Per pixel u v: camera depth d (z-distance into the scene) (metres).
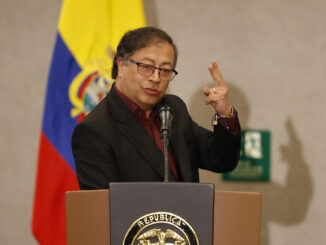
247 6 9.25
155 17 8.98
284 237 9.41
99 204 2.91
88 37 7.67
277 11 9.33
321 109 9.45
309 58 9.41
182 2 9.06
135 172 4.32
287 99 9.36
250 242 2.84
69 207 2.89
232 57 9.20
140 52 4.36
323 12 9.43
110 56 7.71
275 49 9.33
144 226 2.84
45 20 8.74
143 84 4.35
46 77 8.74
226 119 4.66
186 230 2.83
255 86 9.28
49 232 7.50
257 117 9.30
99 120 4.44
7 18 8.67
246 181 9.25
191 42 9.08
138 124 4.49
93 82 7.61
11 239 8.69
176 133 4.80
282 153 9.37
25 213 8.71
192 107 9.01
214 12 9.16
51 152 7.51
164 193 2.86
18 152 8.71
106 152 4.29
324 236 9.46
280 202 9.38
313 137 9.44
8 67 8.68
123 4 7.80
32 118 8.73
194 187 2.86
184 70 9.02
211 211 2.84
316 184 9.45
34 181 8.72
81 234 2.88
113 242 2.84
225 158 4.88
